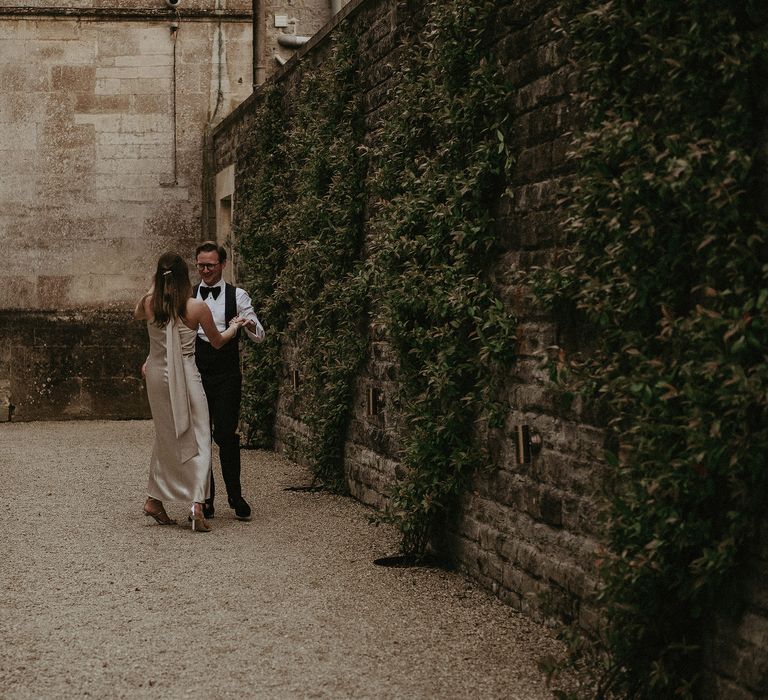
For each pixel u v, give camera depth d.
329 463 8.58
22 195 14.84
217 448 11.29
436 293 5.77
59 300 14.88
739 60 3.28
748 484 3.33
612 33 3.96
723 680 3.53
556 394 4.79
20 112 14.81
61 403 14.80
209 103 15.06
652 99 3.76
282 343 10.82
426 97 6.21
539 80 4.94
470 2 5.48
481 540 5.58
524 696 3.89
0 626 4.77
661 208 3.63
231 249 13.45
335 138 8.33
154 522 7.21
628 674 3.77
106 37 14.91
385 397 7.44
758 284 3.27
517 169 5.18
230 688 3.95
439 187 5.82
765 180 3.30
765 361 3.16
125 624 4.80
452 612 5.05
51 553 6.26
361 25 7.98
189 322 6.95
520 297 5.15
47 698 3.84
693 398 3.36
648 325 3.80
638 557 3.61
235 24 15.09
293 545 6.50
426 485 5.87
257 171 11.50
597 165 3.95
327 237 8.48
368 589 5.47
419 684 4.01
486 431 5.57
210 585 5.52
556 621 4.71
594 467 4.45
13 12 14.73
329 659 4.30
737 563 3.43
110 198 14.95
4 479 9.12
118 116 14.96
